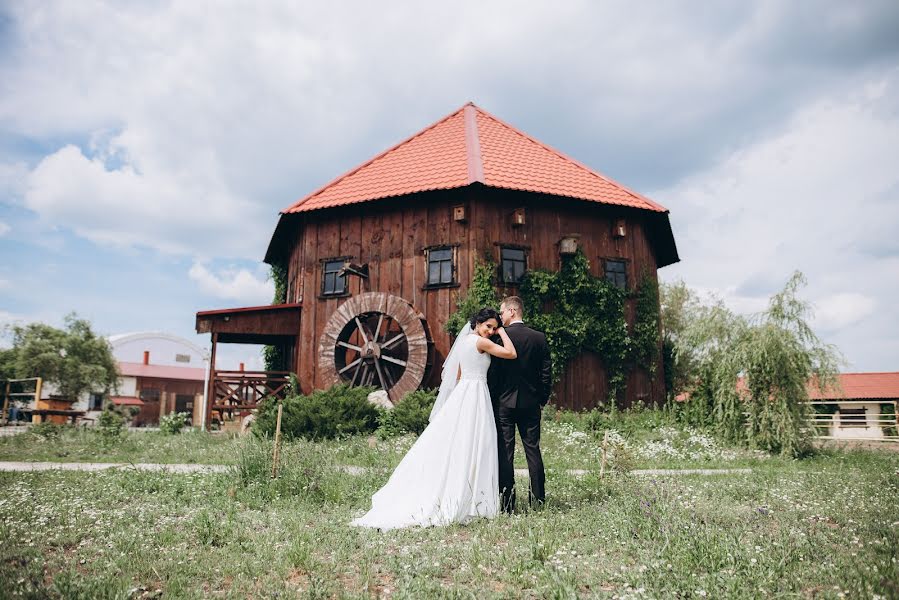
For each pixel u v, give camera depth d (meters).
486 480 4.92
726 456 10.38
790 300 11.48
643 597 2.90
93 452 10.74
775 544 3.68
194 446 11.72
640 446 11.11
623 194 17.50
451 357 5.48
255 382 16.70
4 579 3.07
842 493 5.81
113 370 34.91
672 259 20.69
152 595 3.03
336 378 15.55
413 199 16.34
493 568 3.43
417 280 15.95
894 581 3.01
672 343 17.88
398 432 11.84
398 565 3.44
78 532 4.18
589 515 4.73
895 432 19.66
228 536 4.16
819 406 22.86
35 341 31.89
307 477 6.14
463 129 18.98
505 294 15.49
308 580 3.26
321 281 17.05
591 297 16.08
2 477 6.87
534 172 17.06
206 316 16.50
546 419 13.67
